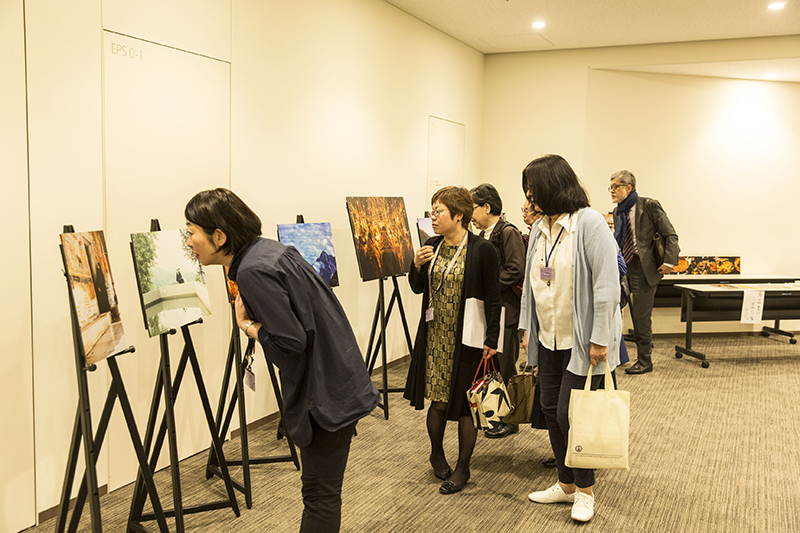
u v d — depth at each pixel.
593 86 6.12
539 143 6.33
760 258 6.51
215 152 3.16
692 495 2.79
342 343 1.76
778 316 5.54
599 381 2.38
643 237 4.88
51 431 2.45
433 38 5.35
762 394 4.37
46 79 2.35
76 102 2.46
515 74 6.34
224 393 2.78
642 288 4.89
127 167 2.70
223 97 3.19
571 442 2.29
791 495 2.80
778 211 6.48
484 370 2.70
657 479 2.96
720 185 6.41
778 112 6.38
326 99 4.01
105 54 2.57
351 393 1.75
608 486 2.88
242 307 1.78
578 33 5.47
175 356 3.00
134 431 2.10
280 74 3.59
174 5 2.88
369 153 4.54
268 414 3.67
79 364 1.92
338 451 1.78
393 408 3.99
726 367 5.12
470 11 4.86
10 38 2.22
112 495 2.69
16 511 2.35
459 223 2.70
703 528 2.49
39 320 2.38
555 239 2.45
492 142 6.51
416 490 2.79
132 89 2.70
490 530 2.45
